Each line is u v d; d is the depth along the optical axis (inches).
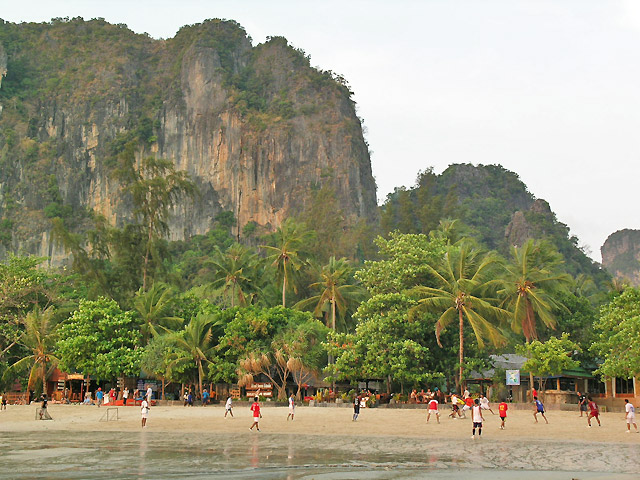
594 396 2506.2
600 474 884.6
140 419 1780.3
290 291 3299.7
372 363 2240.4
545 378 2443.4
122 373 2519.7
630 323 1892.2
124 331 2566.4
